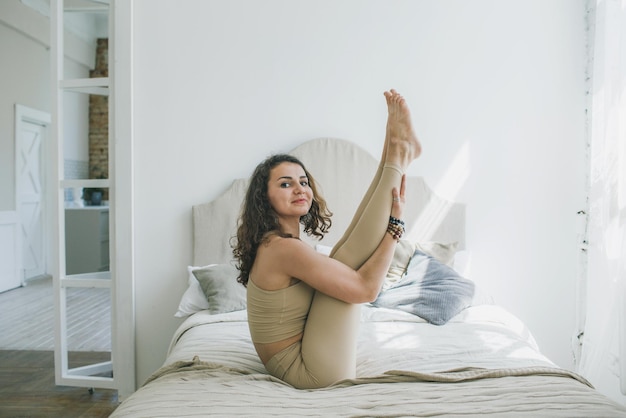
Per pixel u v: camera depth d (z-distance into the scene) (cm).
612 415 117
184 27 304
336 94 306
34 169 666
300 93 306
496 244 305
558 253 305
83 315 477
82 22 704
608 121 259
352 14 305
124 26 294
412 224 300
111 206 299
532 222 305
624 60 240
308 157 300
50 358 354
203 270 269
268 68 306
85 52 723
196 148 305
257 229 156
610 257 256
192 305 265
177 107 304
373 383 145
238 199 297
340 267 145
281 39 306
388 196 152
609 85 259
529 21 305
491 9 305
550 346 306
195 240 297
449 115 306
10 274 600
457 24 305
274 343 152
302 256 143
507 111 305
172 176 304
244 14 305
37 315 478
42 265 691
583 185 304
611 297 255
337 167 301
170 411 122
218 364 162
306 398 132
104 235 616
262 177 160
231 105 306
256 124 306
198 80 305
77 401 283
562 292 305
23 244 647
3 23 582
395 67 306
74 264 604
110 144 299
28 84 634
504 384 140
